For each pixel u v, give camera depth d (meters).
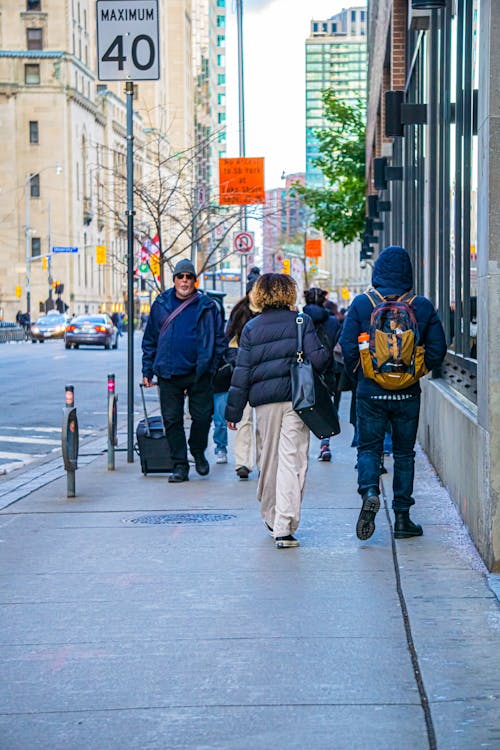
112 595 7.91
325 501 11.61
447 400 11.67
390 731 5.34
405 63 21.22
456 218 12.18
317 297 13.67
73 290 119.25
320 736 5.30
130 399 15.17
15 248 117.31
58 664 6.44
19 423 22.23
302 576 8.33
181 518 10.80
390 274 9.22
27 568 8.76
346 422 20.02
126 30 14.82
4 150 116.56
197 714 5.62
